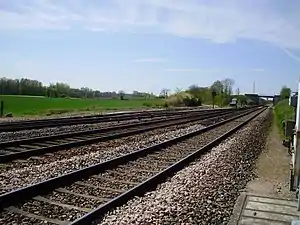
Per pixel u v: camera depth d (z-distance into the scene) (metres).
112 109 58.19
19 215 7.22
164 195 8.98
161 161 13.88
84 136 20.02
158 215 7.48
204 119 41.75
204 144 19.36
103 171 11.52
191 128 28.78
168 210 7.80
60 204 8.02
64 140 17.92
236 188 10.54
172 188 9.73
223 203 8.89
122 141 18.88
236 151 17.33
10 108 47.03
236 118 48.53
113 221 7.09
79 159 12.98
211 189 9.90
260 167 14.38
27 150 13.80
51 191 8.96
